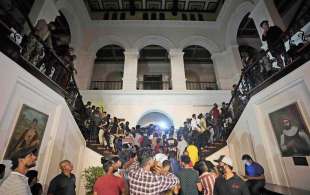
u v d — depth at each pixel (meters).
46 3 8.85
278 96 5.40
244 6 12.12
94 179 6.00
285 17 11.52
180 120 12.47
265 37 6.23
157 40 15.17
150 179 2.76
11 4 4.11
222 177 3.11
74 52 12.99
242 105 7.14
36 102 4.91
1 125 3.80
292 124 4.99
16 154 4.24
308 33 4.74
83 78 13.16
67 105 6.30
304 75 4.36
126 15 16.48
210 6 16.84
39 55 5.17
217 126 9.62
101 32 15.05
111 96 12.75
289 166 5.16
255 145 6.32
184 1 16.31
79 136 7.41
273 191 4.57
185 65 19.19
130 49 14.52
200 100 12.99
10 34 4.10
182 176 3.55
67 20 12.90
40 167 5.04
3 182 2.31
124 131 10.32
